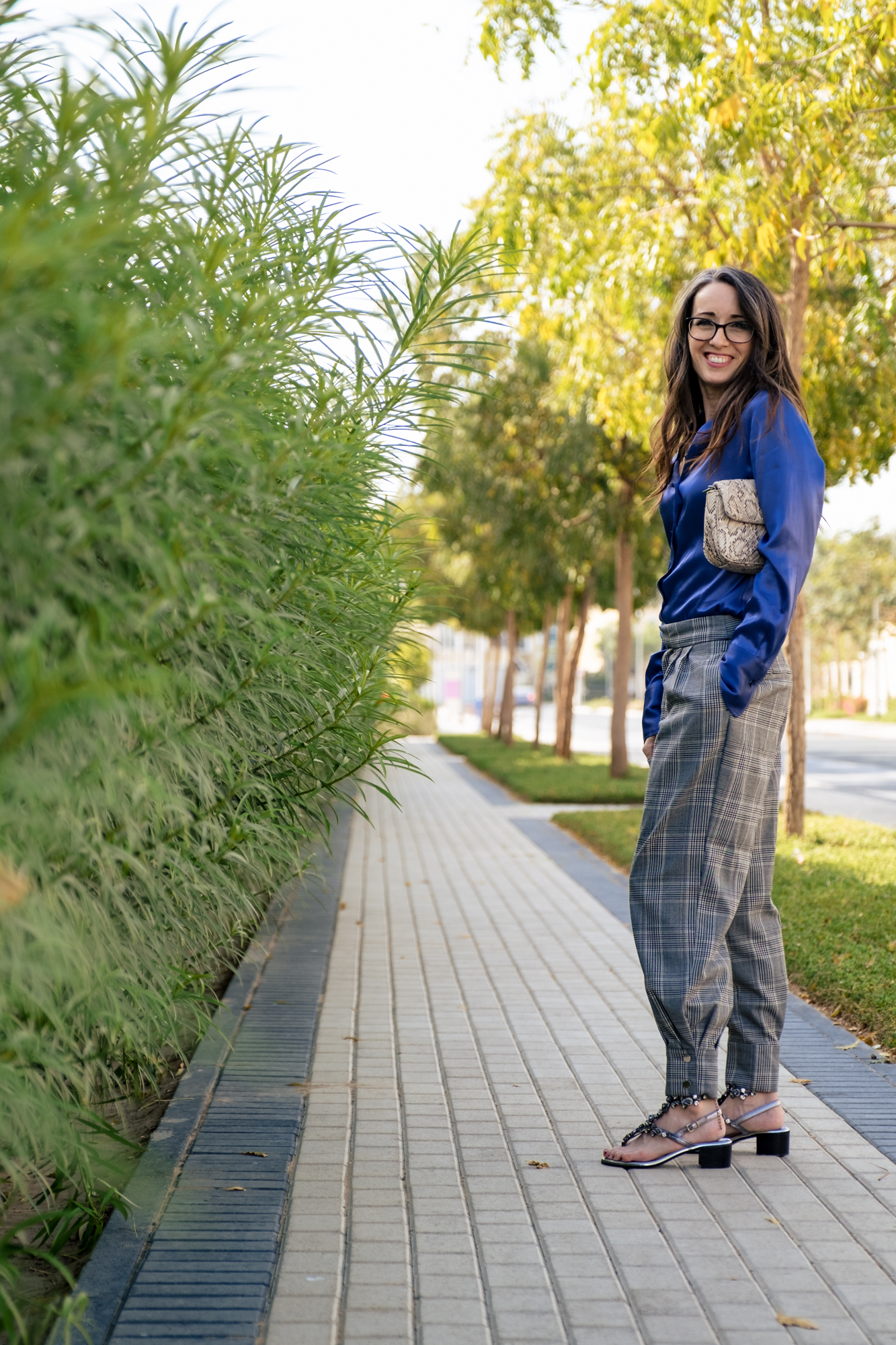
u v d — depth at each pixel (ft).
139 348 5.95
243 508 7.83
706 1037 10.43
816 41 26.43
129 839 7.29
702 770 10.39
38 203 5.98
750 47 25.31
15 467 5.69
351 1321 7.63
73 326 6.05
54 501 5.92
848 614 174.40
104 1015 7.54
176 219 6.98
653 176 33.47
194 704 8.20
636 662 301.84
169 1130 10.97
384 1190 9.86
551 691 305.53
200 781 8.11
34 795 5.89
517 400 52.16
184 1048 13.94
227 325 7.42
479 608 94.53
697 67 27.02
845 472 35.22
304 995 16.70
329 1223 9.14
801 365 31.22
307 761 10.86
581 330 36.91
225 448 6.63
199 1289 7.87
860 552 173.99
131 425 6.35
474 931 22.34
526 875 30.01
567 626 77.25
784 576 10.08
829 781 64.23
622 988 17.74
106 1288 7.91
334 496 8.95
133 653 6.14
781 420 10.44
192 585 6.98
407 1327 7.57
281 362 7.80
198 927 9.82
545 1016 16.02
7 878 5.52
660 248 32.14
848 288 31.60
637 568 63.82
